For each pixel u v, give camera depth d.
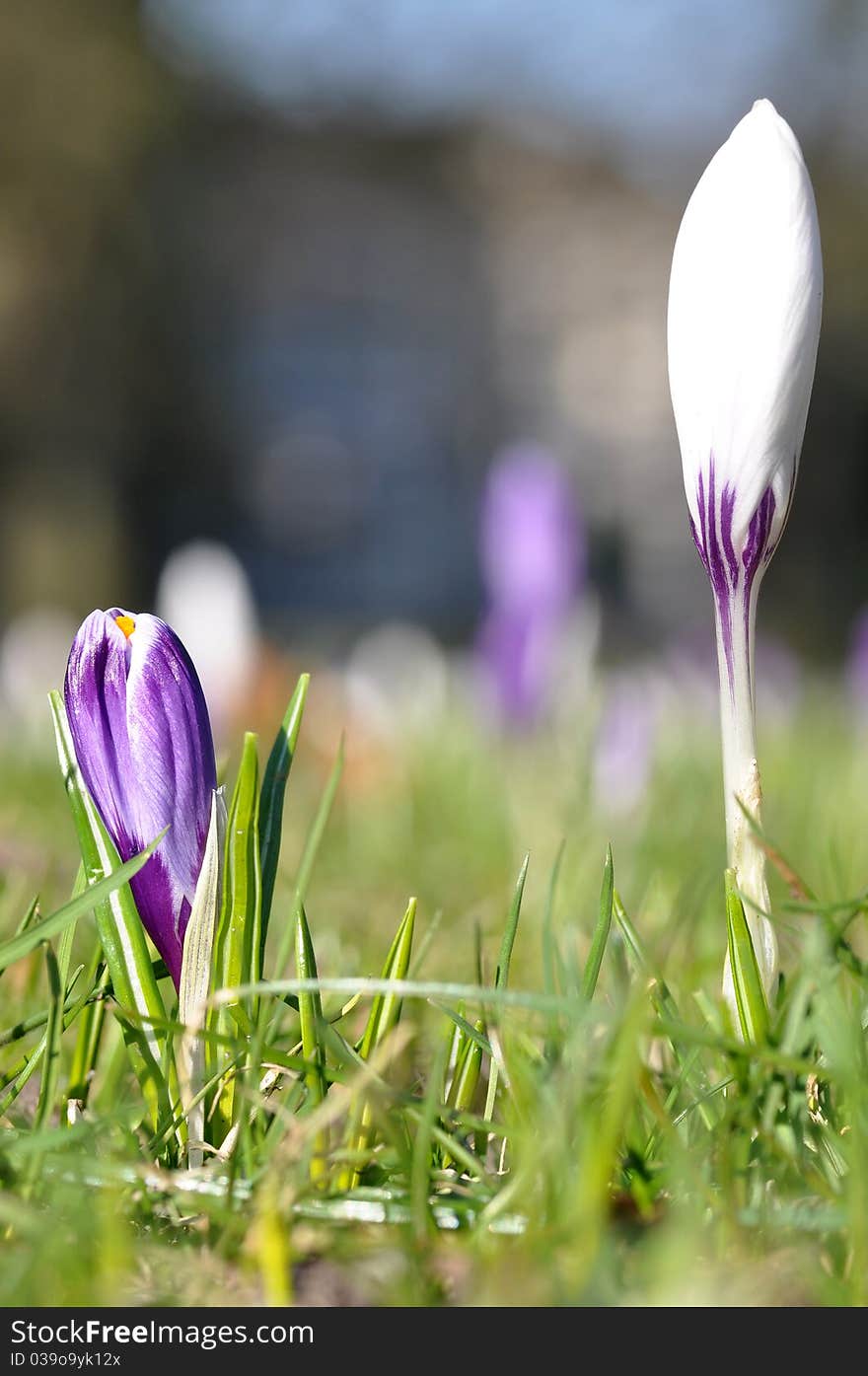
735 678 1.41
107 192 20.62
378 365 30.22
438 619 29.94
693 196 1.40
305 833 4.15
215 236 25.69
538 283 30.53
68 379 20.97
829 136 26.08
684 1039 1.27
